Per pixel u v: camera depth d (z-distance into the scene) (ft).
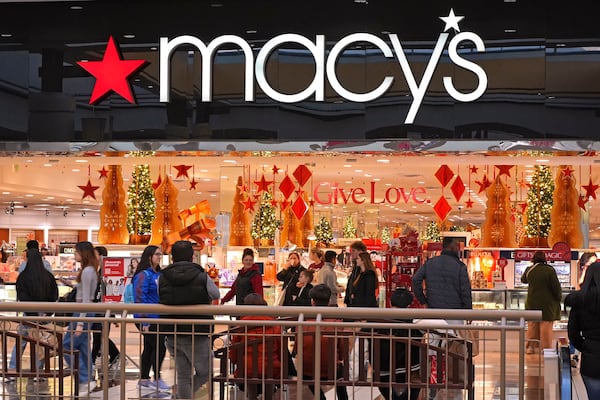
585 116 26.17
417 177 67.72
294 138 26.94
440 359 21.12
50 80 27.89
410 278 41.37
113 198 48.16
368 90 26.78
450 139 26.45
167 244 41.11
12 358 24.79
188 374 23.86
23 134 27.89
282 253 58.75
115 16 27.81
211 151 27.22
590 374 23.20
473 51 26.55
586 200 52.70
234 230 55.62
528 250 49.78
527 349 42.29
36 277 33.17
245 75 27.17
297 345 20.80
